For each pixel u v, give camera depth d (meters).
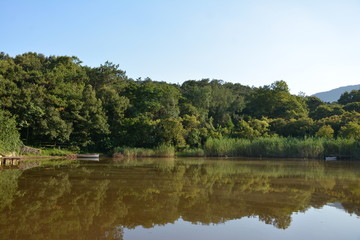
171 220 7.70
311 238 6.46
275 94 52.28
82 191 11.32
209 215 8.21
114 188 12.05
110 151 34.50
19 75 31.34
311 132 37.81
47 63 45.03
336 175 16.41
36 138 32.66
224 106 54.31
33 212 8.26
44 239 6.21
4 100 28.23
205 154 33.72
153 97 42.50
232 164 23.45
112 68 45.91
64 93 33.88
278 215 8.23
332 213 8.47
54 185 12.59
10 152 24.27
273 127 41.44
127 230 6.89
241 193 11.17
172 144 34.66
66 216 7.94
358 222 7.62
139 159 28.92
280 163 24.52
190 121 37.25
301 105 52.19
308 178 15.22
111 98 38.44
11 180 13.82
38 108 30.03
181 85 71.75
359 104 46.88
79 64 47.81
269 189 12.02
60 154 30.67
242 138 36.22
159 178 14.97
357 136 31.86
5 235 6.40
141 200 9.91
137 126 35.66
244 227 7.17
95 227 7.06
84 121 34.28
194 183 13.45
